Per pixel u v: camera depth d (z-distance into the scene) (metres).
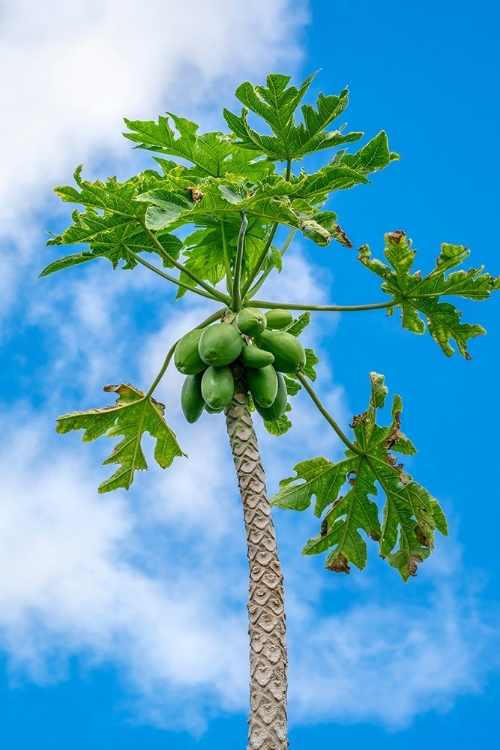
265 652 4.45
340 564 6.05
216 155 5.82
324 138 5.31
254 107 5.21
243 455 4.96
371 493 6.05
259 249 5.98
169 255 5.63
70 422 5.64
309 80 5.11
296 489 5.97
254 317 4.96
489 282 5.21
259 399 5.05
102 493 5.91
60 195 4.90
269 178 4.66
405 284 5.36
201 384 5.11
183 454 5.96
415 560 5.96
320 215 5.05
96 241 5.35
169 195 4.78
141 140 5.82
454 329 5.48
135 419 5.82
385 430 5.77
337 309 5.45
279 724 4.29
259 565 4.70
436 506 5.84
